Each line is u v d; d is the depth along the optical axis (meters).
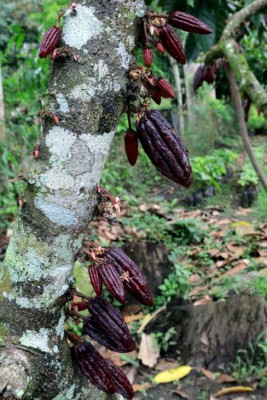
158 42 1.29
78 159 1.24
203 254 5.56
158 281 4.68
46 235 1.27
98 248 1.33
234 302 3.92
